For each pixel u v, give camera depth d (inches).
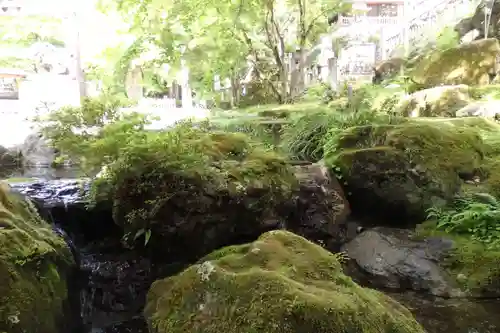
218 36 331.3
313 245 121.2
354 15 588.4
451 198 188.7
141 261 159.2
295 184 174.6
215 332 97.4
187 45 326.3
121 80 298.7
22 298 108.7
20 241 119.3
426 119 253.0
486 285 156.7
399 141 191.0
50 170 228.7
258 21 345.1
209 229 150.5
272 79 409.1
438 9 522.3
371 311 102.4
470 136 205.9
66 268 136.3
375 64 513.7
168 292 116.6
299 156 239.0
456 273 162.1
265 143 232.1
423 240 175.6
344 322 93.4
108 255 161.5
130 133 168.2
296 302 94.3
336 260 118.3
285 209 169.0
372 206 191.9
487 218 175.9
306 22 377.1
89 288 158.6
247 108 356.8
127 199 145.6
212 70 351.9
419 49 480.4
